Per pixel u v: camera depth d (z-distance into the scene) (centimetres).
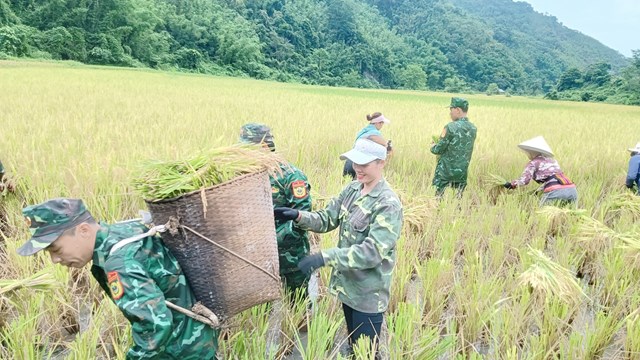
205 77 5847
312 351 299
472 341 371
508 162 970
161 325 210
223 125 1175
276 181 361
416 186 819
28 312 349
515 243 531
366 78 13362
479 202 728
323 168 911
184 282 235
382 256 285
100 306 357
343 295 312
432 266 425
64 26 6600
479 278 432
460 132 710
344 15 14000
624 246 467
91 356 305
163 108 1551
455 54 17425
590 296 462
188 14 9400
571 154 1080
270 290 253
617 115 2895
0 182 535
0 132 875
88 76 3175
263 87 3966
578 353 335
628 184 681
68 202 216
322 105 2189
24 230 511
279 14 12450
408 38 17912
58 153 730
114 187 574
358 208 301
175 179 229
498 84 17150
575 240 550
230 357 307
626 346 346
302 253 386
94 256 221
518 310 371
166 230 227
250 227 237
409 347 319
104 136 901
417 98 4034
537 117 2252
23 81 2345
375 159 287
